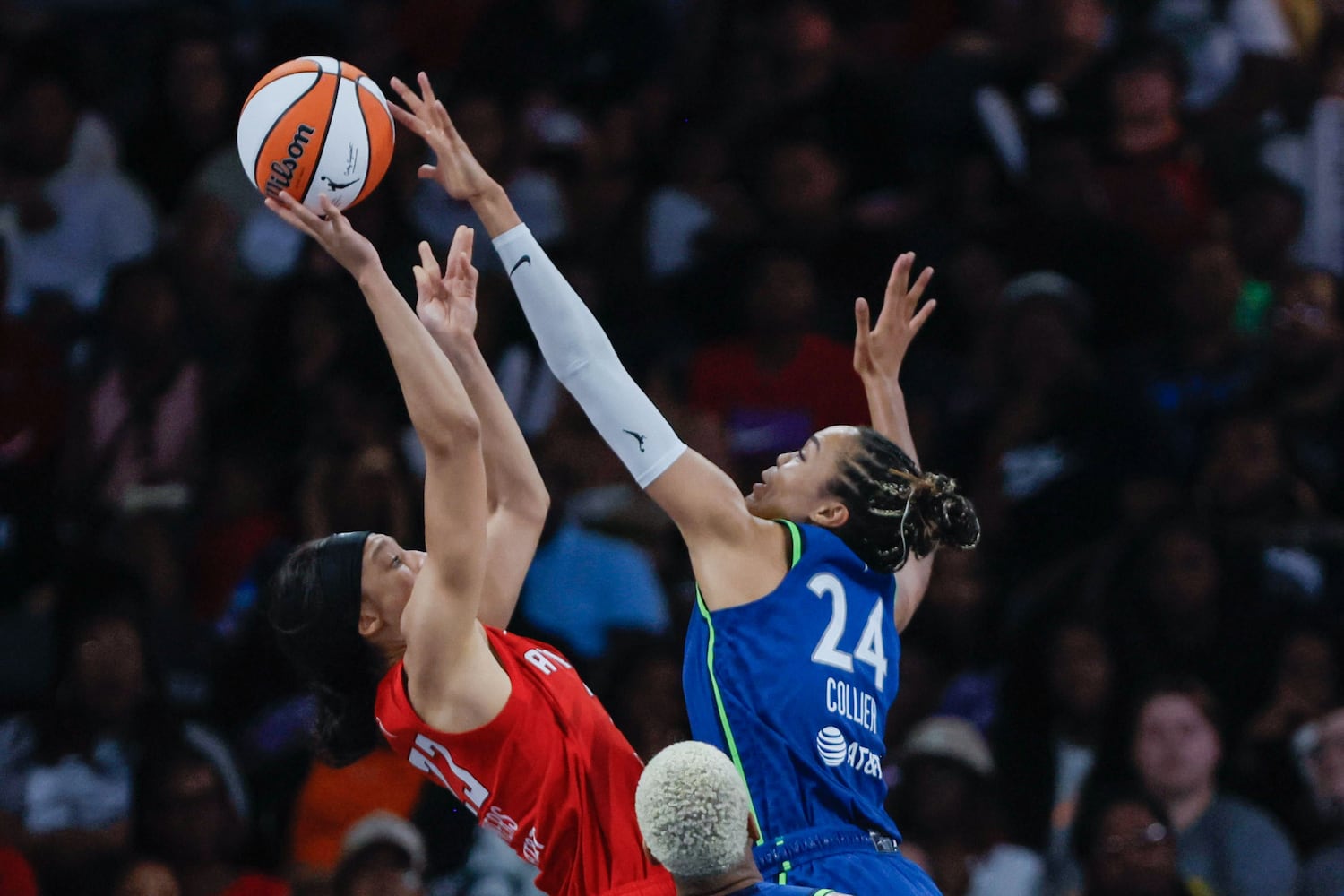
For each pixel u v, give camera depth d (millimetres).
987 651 20328
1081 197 24703
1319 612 20297
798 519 10469
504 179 25672
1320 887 18281
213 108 26688
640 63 28688
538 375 23172
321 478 21172
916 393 23297
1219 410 22438
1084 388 22422
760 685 9867
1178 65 26422
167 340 23562
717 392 23062
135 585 19625
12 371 23250
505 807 10336
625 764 10398
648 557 21031
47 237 25906
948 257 24250
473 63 27922
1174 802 18656
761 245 24281
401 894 16750
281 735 19234
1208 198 26422
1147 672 19734
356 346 22891
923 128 26016
